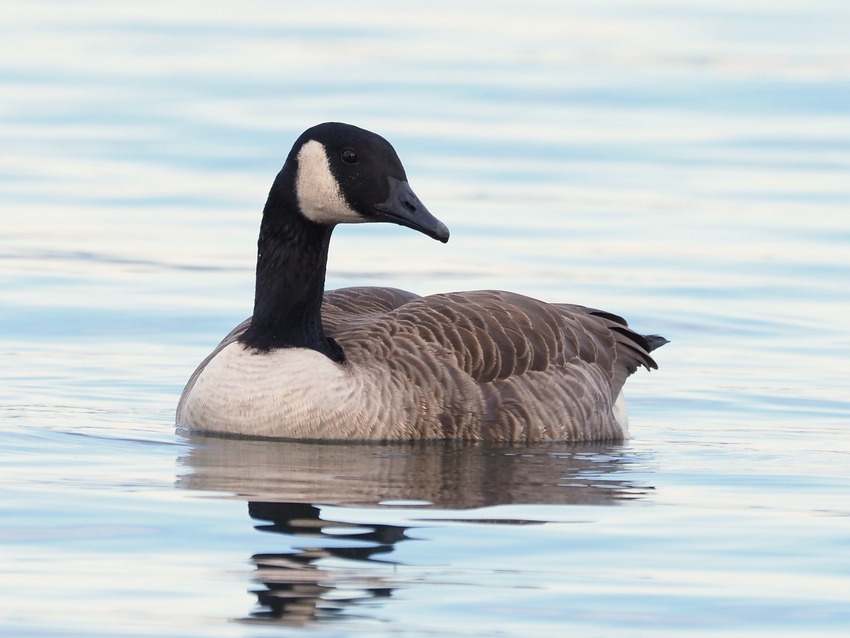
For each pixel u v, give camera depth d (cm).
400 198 1459
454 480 1253
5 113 3372
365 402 1409
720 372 1778
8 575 969
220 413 1424
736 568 1010
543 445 1433
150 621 891
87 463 1294
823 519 1138
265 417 1411
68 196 2675
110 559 1006
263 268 1467
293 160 1467
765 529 1107
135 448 1361
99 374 1705
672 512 1155
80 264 2227
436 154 3042
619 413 1548
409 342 1448
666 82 3869
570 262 2286
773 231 2500
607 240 2433
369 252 2353
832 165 3030
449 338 1453
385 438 1412
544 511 1154
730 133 3341
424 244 2412
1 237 2378
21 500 1151
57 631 874
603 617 912
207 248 2347
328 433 1406
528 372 1462
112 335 1888
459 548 1045
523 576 986
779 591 965
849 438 1481
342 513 1131
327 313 1578
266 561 1004
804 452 1409
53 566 988
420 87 3722
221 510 1130
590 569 1003
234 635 870
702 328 1973
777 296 2127
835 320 2011
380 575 981
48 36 4331
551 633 885
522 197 2725
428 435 1420
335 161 1451
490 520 1122
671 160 3062
